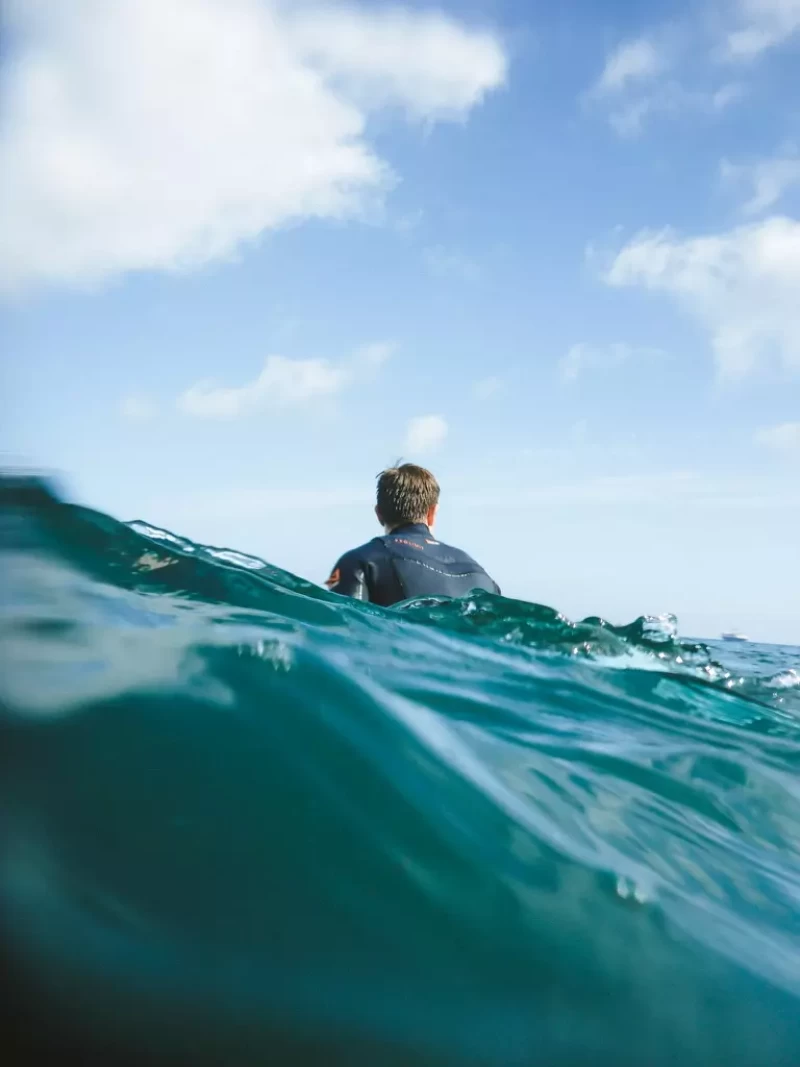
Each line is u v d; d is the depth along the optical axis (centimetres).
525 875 108
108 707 108
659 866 126
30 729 99
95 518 206
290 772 108
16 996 67
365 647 197
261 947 82
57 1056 64
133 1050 67
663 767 169
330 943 86
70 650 123
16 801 88
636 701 219
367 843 102
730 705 236
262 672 130
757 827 156
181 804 96
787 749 203
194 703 115
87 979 71
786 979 105
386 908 93
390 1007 81
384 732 127
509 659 229
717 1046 90
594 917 105
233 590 206
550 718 184
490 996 87
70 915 77
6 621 131
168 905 83
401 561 325
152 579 192
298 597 218
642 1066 84
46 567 174
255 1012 76
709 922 113
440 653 214
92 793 93
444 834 110
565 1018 87
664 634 290
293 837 98
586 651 258
